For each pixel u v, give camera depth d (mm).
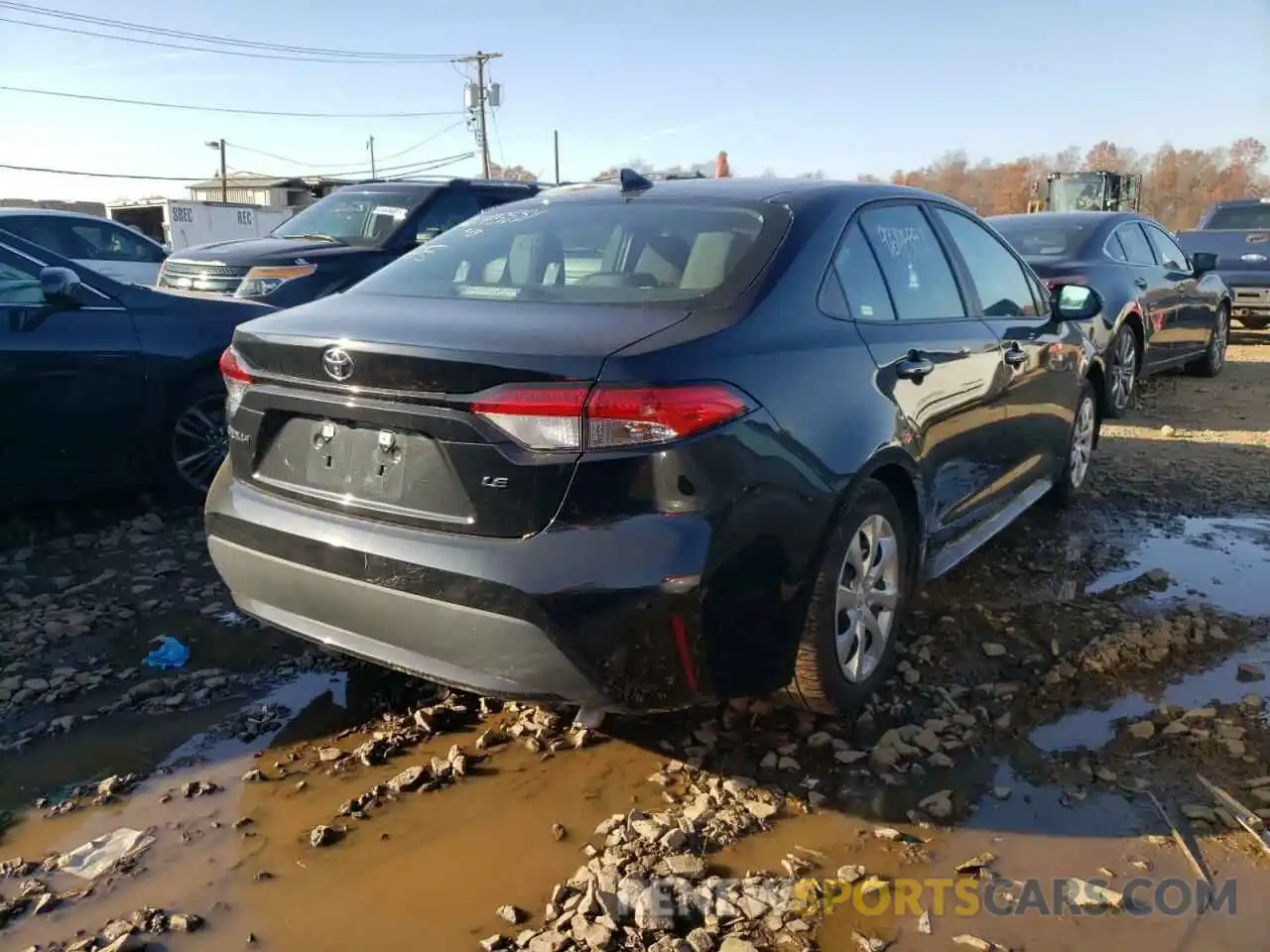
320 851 2777
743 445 2729
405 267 3676
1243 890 2633
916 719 3473
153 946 2422
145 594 4477
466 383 2662
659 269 3215
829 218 3473
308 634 3094
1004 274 4719
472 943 2439
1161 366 9555
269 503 3133
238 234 38625
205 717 3482
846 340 3246
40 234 10797
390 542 2797
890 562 3523
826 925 2496
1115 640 3992
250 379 3176
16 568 4738
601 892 2541
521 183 9805
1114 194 22047
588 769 3174
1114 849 2795
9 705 3527
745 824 2889
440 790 3064
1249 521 5617
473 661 2729
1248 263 13414
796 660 3096
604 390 2576
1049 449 5129
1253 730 3400
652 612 2609
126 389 5215
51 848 2783
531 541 2623
